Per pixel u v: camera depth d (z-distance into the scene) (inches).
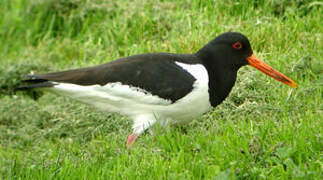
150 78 392.8
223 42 401.7
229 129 384.8
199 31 550.6
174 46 545.3
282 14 576.4
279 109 420.5
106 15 642.8
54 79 405.4
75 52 623.2
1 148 475.2
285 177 318.7
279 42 526.3
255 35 530.0
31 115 526.6
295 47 512.1
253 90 464.8
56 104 541.0
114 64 403.9
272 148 344.5
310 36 523.2
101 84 397.1
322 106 412.2
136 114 406.3
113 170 356.5
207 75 394.9
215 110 441.7
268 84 464.1
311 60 479.2
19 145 482.6
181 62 399.9
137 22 605.3
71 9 671.8
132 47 569.3
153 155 363.6
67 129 486.9
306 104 427.2
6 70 593.0
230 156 348.8
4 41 687.1
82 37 639.8
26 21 693.3
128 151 390.3
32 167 377.1
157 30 596.4
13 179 373.4
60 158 398.6
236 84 470.0
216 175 325.1
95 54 599.8
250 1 586.6
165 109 398.6
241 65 414.0
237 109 433.1
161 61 399.5
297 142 345.7
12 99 562.9
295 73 472.4
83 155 396.5
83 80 399.9
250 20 564.4
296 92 442.3
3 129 514.6
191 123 436.1
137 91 393.7
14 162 398.9
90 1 661.9
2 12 718.5
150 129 408.8
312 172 311.1
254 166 333.1
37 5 685.9
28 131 503.5
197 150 366.3
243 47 406.9
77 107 518.9
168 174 339.9
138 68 396.5
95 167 363.9
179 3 626.5
